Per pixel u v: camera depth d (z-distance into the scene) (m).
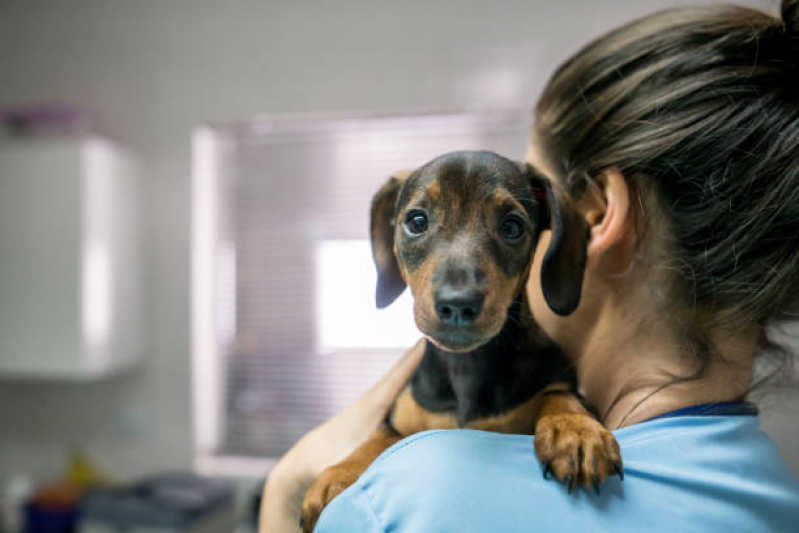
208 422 2.28
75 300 2.04
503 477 0.38
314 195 2.24
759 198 0.41
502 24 2.02
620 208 0.43
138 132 2.30
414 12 2.09
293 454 0.53
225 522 1.90
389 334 0.50
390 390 0.51
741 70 0.42
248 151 2.30
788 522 0.39
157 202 2.28
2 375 2.21
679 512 0.37
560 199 0.41
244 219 2.30
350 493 0.40
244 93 2.22
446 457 0.39
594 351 0.45
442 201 0.39
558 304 0.40
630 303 0.45
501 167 0.40
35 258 2.07
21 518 2.08
